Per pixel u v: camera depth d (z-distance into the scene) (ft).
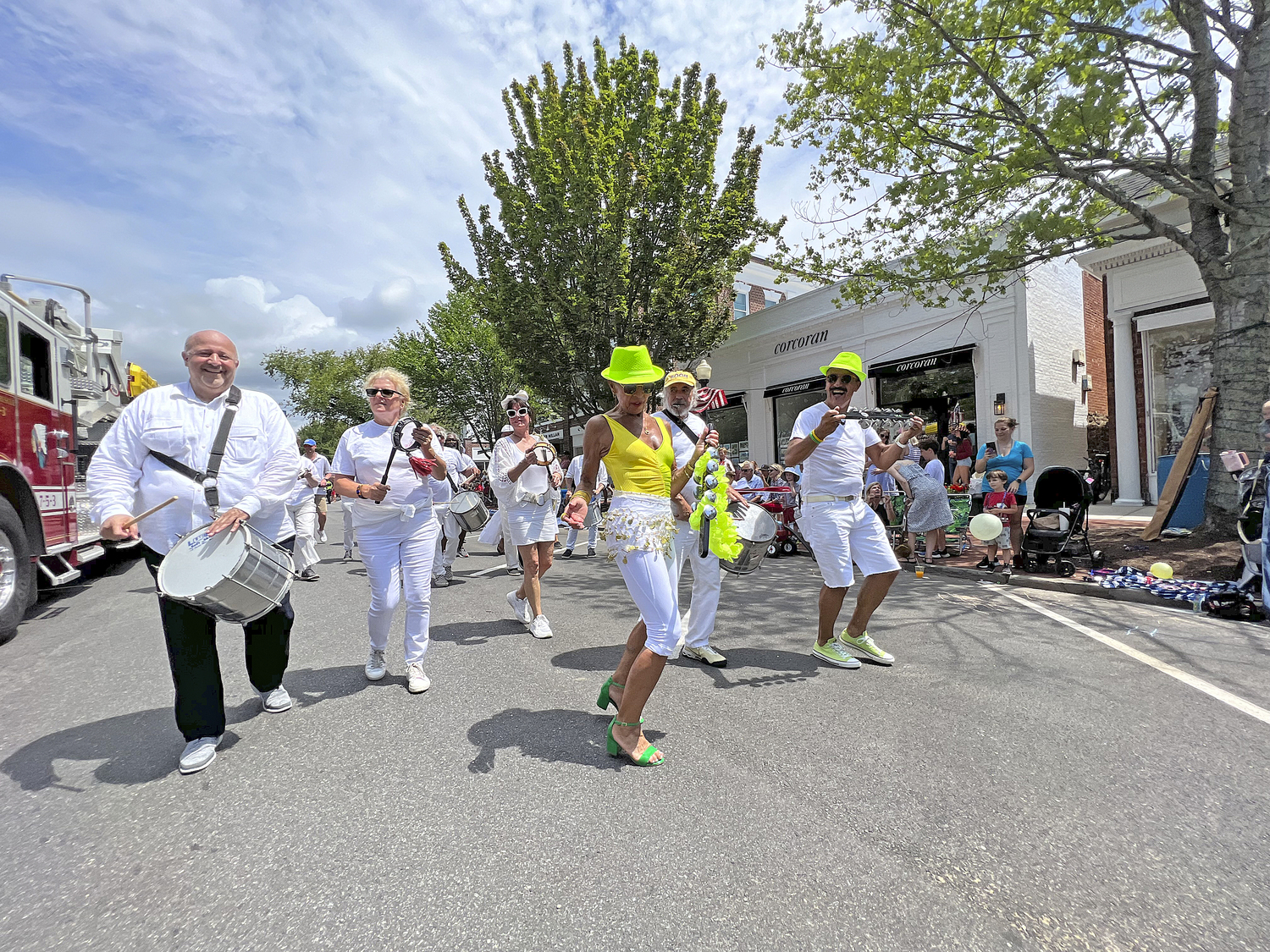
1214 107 23.44
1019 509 24.23
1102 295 51.98
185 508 9.92
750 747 10.07
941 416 49.01
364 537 12.84
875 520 14.24
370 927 6.21
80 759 9.98
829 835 7.68
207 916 6.39
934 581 24.08
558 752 9.98
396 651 15.57
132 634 17.90
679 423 13.79
